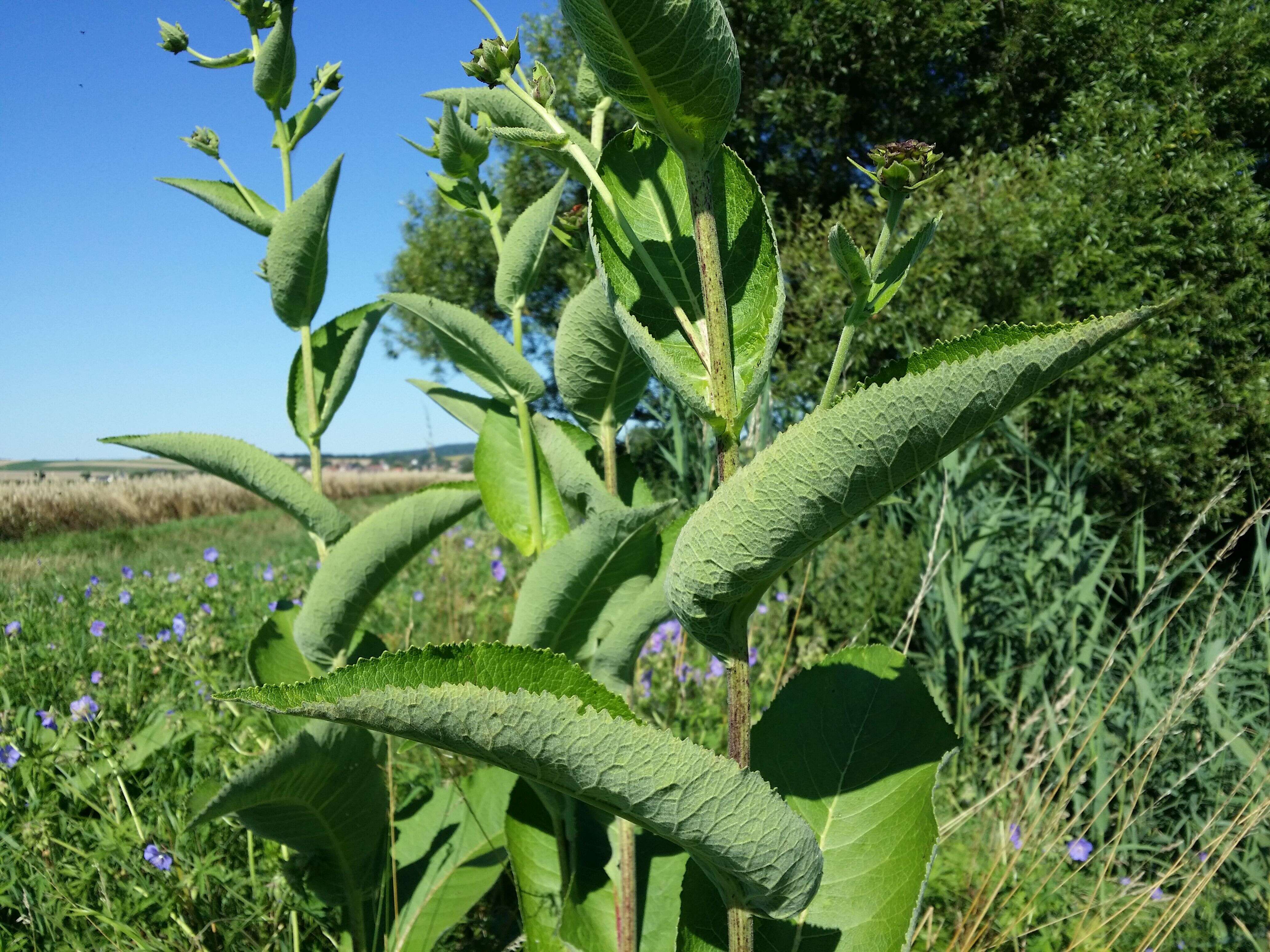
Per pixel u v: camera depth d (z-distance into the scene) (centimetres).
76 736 241
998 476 505
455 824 190
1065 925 218
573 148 95
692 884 104
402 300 155
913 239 85
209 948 175
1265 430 694
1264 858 255
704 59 75
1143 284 727
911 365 74
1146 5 895
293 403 173
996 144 995
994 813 265
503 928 201
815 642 391
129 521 1590
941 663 344
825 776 111
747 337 94
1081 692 315
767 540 75
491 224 166
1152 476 658
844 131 1023
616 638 147
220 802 127
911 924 95
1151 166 764
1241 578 445
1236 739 263
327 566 149
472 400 173
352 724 75
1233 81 846
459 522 159
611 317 154
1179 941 222
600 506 159
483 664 75
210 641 341
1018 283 754
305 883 162
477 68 103
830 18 946
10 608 494
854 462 71
